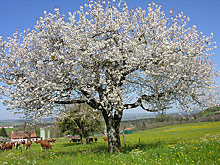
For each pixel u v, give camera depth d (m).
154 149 10.86
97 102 12.43
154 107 12.99
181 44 12.45
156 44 12.16
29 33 12.48
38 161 11.34
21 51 12.43
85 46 11.78
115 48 11.42
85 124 28.77
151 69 12.10
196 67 13.01
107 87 11.32
